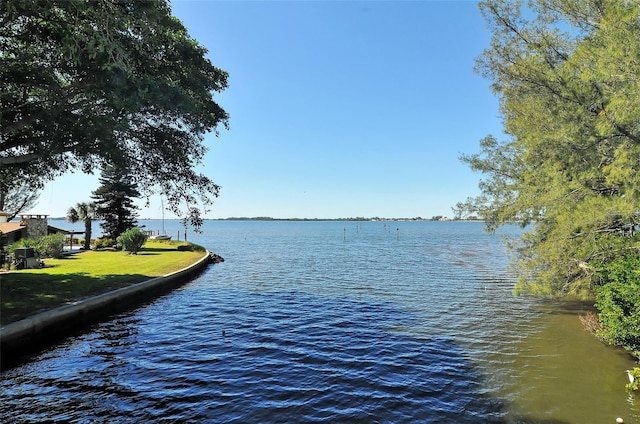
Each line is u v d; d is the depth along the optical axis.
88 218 39.06
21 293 13.75
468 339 11.86
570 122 8.41
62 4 9.44
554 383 8.38
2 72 11.59
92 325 13.27
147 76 10.95
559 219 9.65
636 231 9.52
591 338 11.54
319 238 96.75
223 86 16.64
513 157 14.19
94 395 7.71
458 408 7.30
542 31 10.14
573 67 8.65
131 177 16.53
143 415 6.91
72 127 12.35
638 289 8.64
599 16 9.17
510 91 10.52
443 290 21.20
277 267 33.25
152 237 57.00
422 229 185.62
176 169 16.59
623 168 7.43
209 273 28.98
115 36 10.81
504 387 8.23
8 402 7.36
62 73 12.70
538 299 18.02
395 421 6.80
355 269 31.64
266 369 9.29
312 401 7.56
